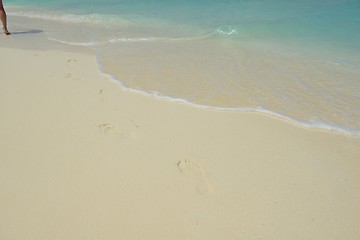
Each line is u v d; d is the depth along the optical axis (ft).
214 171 11.25
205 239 8.93
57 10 35.19
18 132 12.54
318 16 31.35
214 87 17.17
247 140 12.90
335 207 10.06
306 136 13.28
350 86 17.71
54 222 9.11
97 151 11.82
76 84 16.71
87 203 9.75
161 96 15.96
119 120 13.71
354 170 11.53
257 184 10.78
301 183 10.91
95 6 36.70
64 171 10.84
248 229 9.27
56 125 13.10
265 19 30.60
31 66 18.60
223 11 33.60
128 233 8.95
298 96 16.47
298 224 9.48
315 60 21.45
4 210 9.36
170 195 10.19
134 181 10.62
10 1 41.19
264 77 18.58
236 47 23.57
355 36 26.17
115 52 21.95
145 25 29.22
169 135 12.97
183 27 28.43
